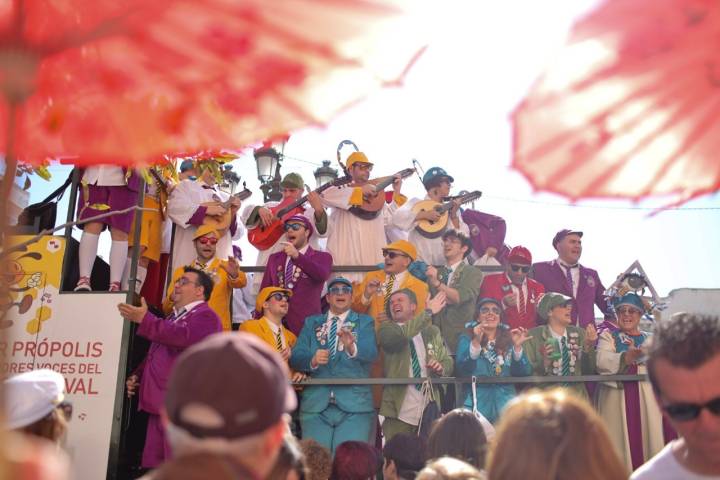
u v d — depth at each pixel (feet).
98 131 5.82
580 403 6.33
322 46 5.40
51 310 20.77
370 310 22.38
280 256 23.30
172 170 19.88
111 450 19.62
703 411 7.13
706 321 7.42
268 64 5.51
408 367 20.68
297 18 5.31
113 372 20.20
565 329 21.27
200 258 23.22
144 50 5.48
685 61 5.29
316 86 5.54
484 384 20.59
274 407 5.10
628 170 5.63
